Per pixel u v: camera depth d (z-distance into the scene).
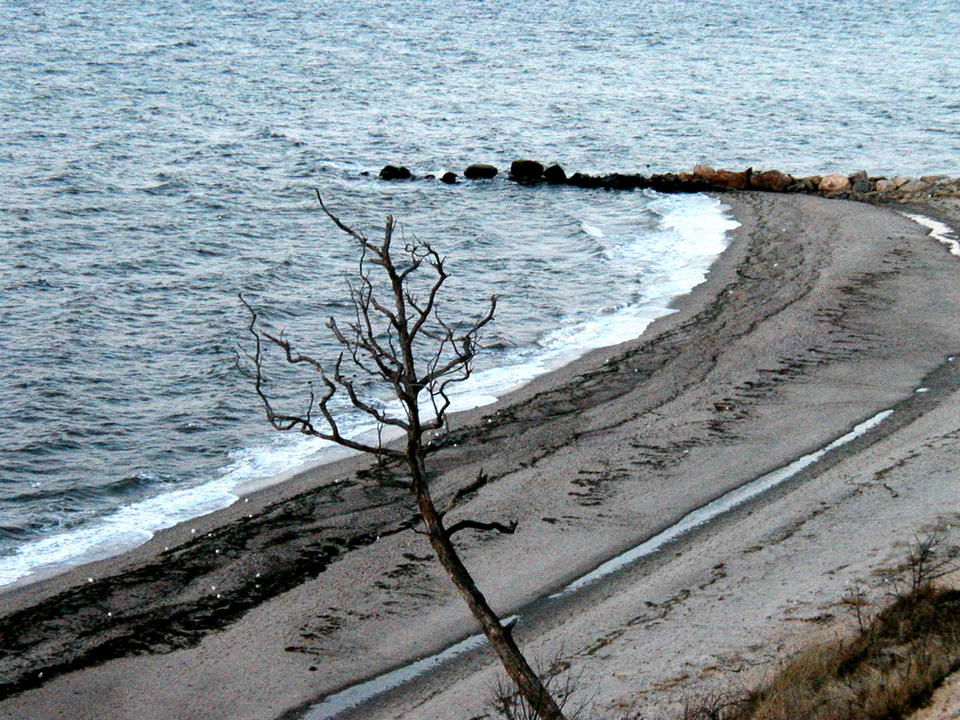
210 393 50.31
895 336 52.12
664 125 130.25
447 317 62.09
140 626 31.30
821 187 88.62
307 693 28.05
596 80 168.62
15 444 44.41
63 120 126.00
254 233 81.56
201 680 28.78
